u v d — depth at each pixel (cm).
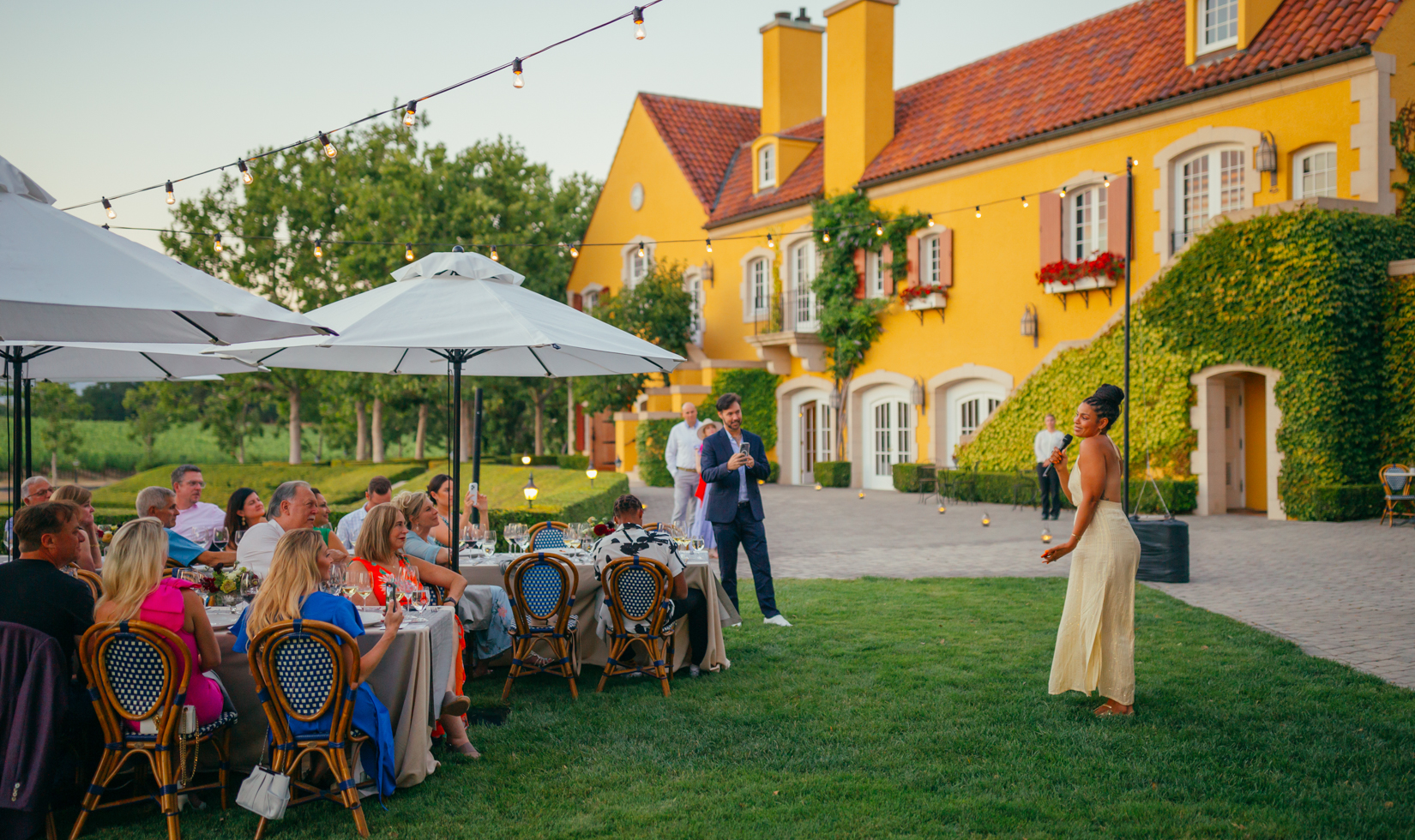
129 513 1262
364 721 443
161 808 445
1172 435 1606
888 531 1455
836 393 2333
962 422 2078
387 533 536
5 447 3878
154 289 402
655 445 2433
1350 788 441
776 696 603
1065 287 1798
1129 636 550
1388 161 1440
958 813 423
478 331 555
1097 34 1983
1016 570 1079
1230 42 1623
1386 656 671
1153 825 406
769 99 2638
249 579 529
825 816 423
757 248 2536
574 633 642
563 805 442
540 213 3030
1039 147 1869
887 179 2167
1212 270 1545
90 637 415
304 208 3053
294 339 566
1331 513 1418
